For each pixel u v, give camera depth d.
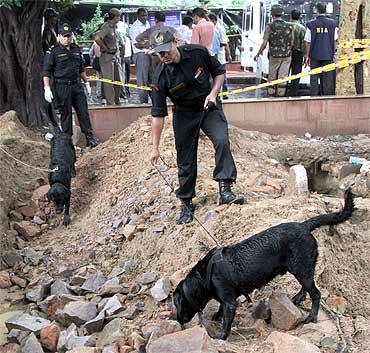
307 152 11.12
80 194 9.62
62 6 14.17
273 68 14.28
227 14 28.36
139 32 14.23
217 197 7.34
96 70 16.06
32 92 12.96
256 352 4.56
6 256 7.69
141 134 10.33
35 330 5.72
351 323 5.00
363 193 8.91
